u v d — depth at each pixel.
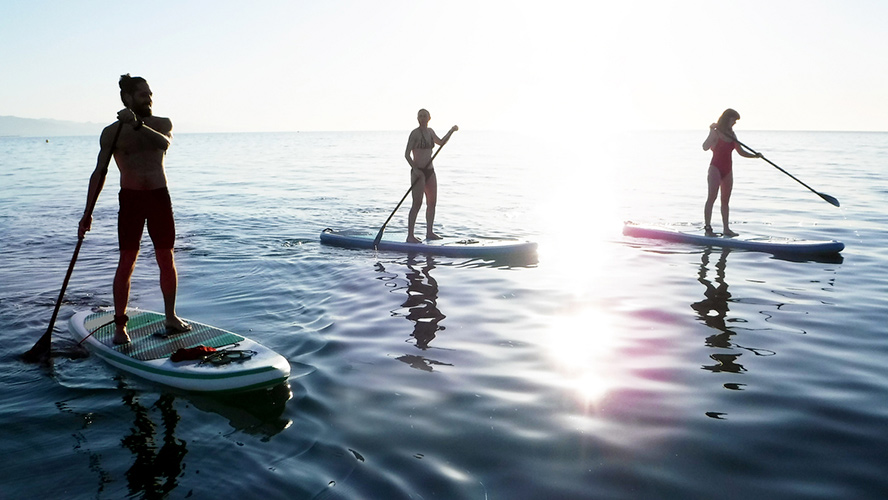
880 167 23.78
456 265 7.00
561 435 2.94
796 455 2.74
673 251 7.78
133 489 2.49
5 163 32.81
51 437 2.96
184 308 5.26
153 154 4.04
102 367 3.91
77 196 15.23
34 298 5.57
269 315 5.02
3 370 3.85
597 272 6.59
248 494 2.44
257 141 103.94
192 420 3.14
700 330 4.57
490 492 2.45
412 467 2.64
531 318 4.91
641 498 2.41
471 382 3.61
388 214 11.62
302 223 10.42
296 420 3.12
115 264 7.08
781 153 38.16
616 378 3.67
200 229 9.73
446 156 37.88
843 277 6.28
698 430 2.99
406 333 4.54
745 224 9.91
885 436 2.91
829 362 3.90
